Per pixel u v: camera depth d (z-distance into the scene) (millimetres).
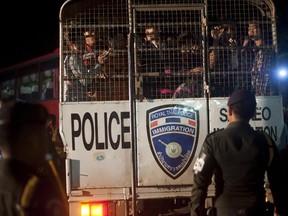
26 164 2412
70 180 5859
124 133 5922
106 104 5930
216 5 6363
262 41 6289
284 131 6035
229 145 3965
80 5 6250
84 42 6234
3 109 2439
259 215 3926
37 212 2240
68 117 5914
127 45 6230
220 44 6227
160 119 5906
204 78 6090
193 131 5922
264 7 6344
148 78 6188
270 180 4090
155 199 6113
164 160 5879
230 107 4121
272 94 6203
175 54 6227
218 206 3961
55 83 8461
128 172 5895
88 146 5895
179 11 6328
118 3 6305
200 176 3998
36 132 2479
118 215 5871
